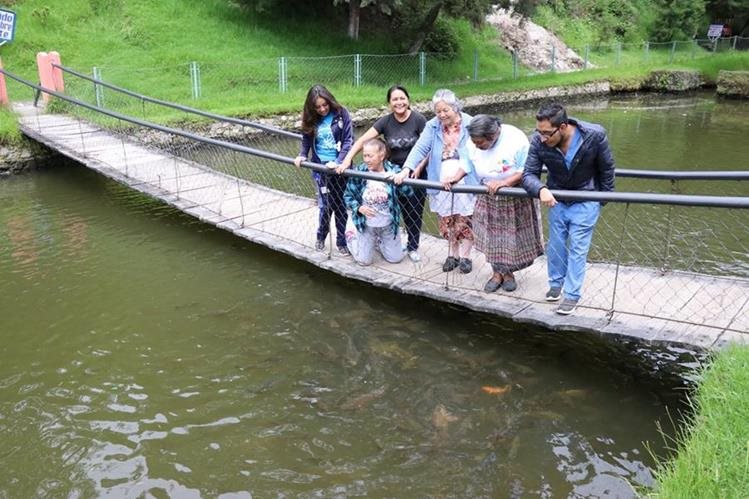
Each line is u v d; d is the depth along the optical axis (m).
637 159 12.59
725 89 23.77
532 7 20.77
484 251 4.99
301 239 6.52
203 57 18.05
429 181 4.96
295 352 5.05
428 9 21.12
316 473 3.73
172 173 8.88
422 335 5.24
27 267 6.82
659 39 32.88
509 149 4.69
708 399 3.49
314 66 19.30
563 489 3.55
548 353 4.94
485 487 3.58
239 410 4.34
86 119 12.59
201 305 5.89
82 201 9.24
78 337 5.35
